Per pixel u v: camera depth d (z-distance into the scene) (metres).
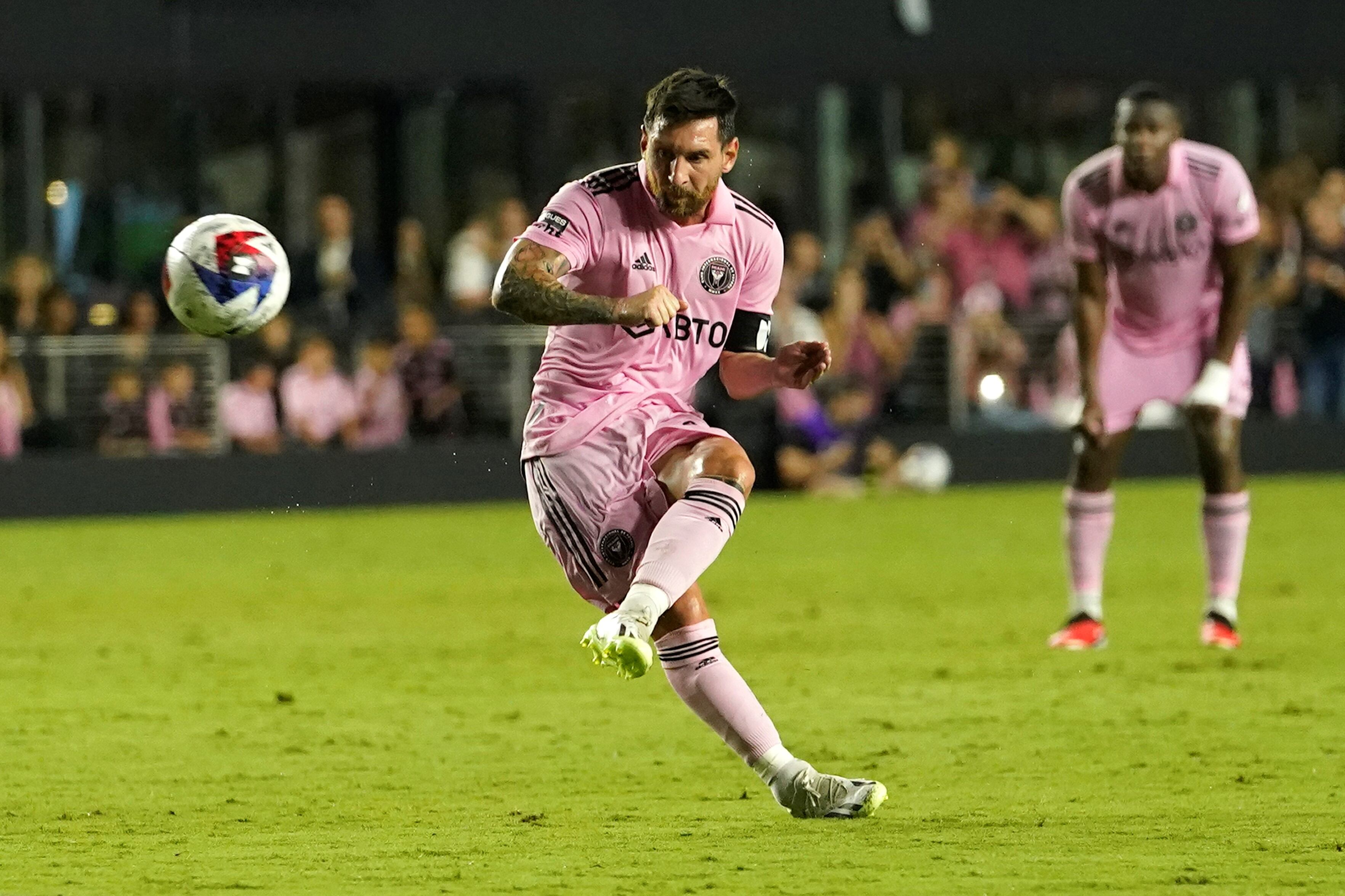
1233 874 19.89
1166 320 38.09
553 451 22.73
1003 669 35.94
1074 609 38.91
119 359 75.38
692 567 21.34
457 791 25.30
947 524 67.62
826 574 53.25
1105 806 23.69
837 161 85.94
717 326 23.17
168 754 28.34
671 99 21.91
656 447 22.66
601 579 22.83
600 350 22.72
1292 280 83.12
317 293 78.06
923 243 82.06
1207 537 38.94
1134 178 37.22
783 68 84.69
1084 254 37.97
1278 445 82.94
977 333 81.50
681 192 21.97
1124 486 82.31
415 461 77.62
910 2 85.50
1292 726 29.53
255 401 76.50
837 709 31.67
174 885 19.91
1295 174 83.81
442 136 82.38
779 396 78.88
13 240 77.81
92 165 78.50
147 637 42.50
